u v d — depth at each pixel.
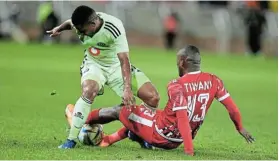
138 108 24.72
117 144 26.36
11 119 33.00
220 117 37.84
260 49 96.62
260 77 68.31
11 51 83.19
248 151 26.75
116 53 25.06
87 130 25.30
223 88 24.16
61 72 62.16
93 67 25.97
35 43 97.44
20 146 24.92
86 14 24.77
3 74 58.22
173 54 91.56
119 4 101.25
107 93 46.62
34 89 48.22
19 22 100.25
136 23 101.81
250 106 45.00
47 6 94.69
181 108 23.50
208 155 24.66
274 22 98.00
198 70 24.02
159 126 24.27
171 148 24.72
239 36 100.50
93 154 23.61
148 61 79.12
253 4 97.06
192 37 101.06
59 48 91.06
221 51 100.38
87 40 25.62
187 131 23.59
